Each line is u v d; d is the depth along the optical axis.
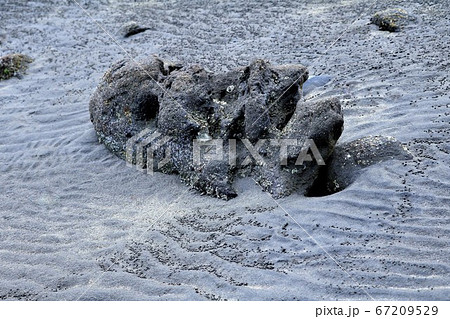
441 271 4.09
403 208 4.77
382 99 6.65
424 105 6.31
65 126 7.29
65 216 5.44
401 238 4.46
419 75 7.09
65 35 10.58
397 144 5.41
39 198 5.79
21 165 6.46
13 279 4.62
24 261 4.83
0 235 5.22
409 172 5.14
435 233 4.46
